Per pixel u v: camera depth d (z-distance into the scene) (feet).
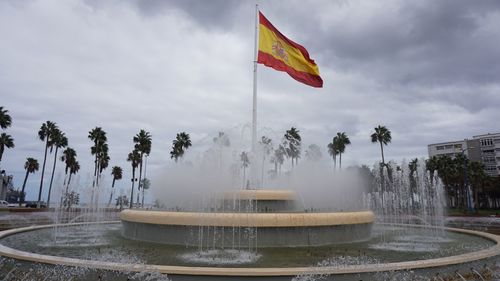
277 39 66.33
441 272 27.61
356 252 35.27
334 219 40.16
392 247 39.32
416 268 26.61
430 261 27.81
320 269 24.63
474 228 84.17
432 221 110.52
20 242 42.16
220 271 24.00
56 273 26.86
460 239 47.83
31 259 28.35
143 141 222.48
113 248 37.01
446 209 217.56
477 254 31.40
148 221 41.06
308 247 37.88
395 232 57.36
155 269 24.67
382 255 33.94
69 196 115.44
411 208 132.98
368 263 29.50
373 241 44.14
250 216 37.58
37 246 38.96
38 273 27.71
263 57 63.82
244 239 37.32
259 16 65.72
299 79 67.41
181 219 38.96
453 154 305.94
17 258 29.12
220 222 37.73
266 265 28.43
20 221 93.61
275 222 37.50
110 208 177.37
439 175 211.41
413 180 139.85
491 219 126.72
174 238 39.32
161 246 38.24
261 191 48.62
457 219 127.44
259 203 48.34
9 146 200.95
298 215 38.27
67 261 26.91
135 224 43.70
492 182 230.48
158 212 40.91
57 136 215.51
